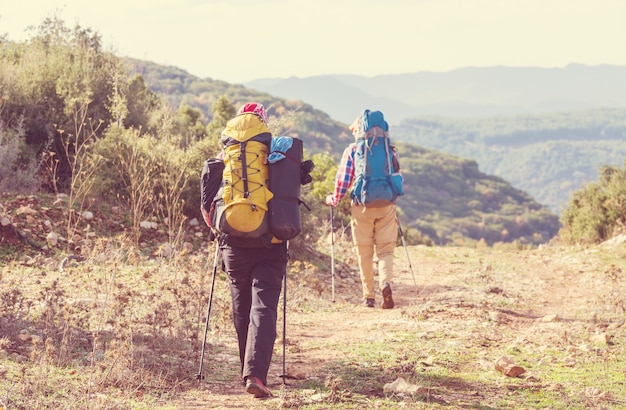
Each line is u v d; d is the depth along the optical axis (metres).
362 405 4.78
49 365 5.20
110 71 15.48
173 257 10.26
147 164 11.59
